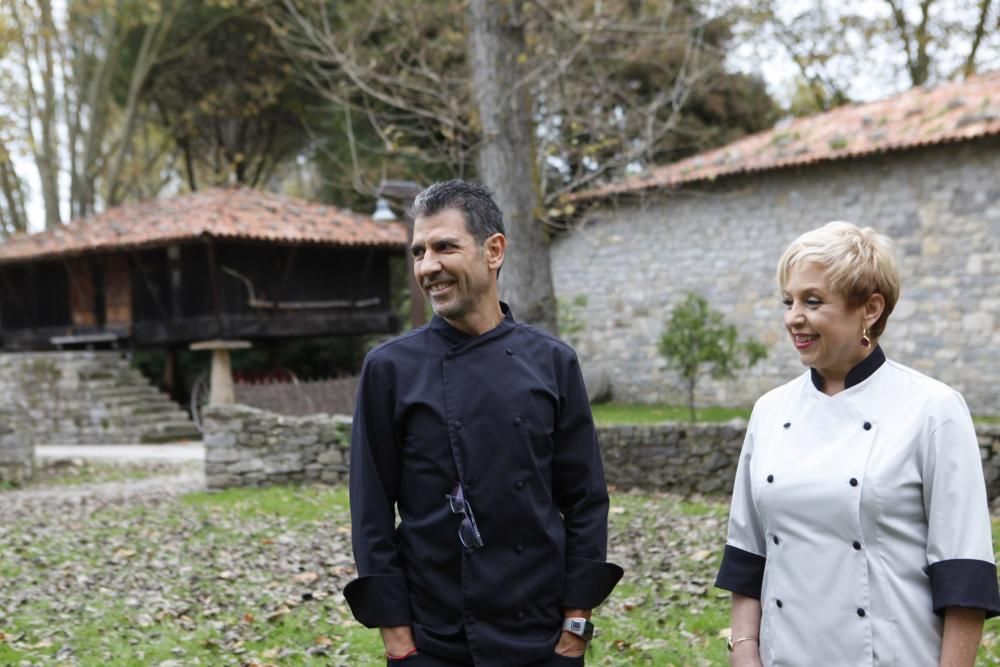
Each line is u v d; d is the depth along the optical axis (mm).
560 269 18719
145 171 27969
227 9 24047
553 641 2314
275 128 28062
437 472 2307
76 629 5195
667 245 17281
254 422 10328
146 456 14578
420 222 2365
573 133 12148
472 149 10641
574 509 2422
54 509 9617
